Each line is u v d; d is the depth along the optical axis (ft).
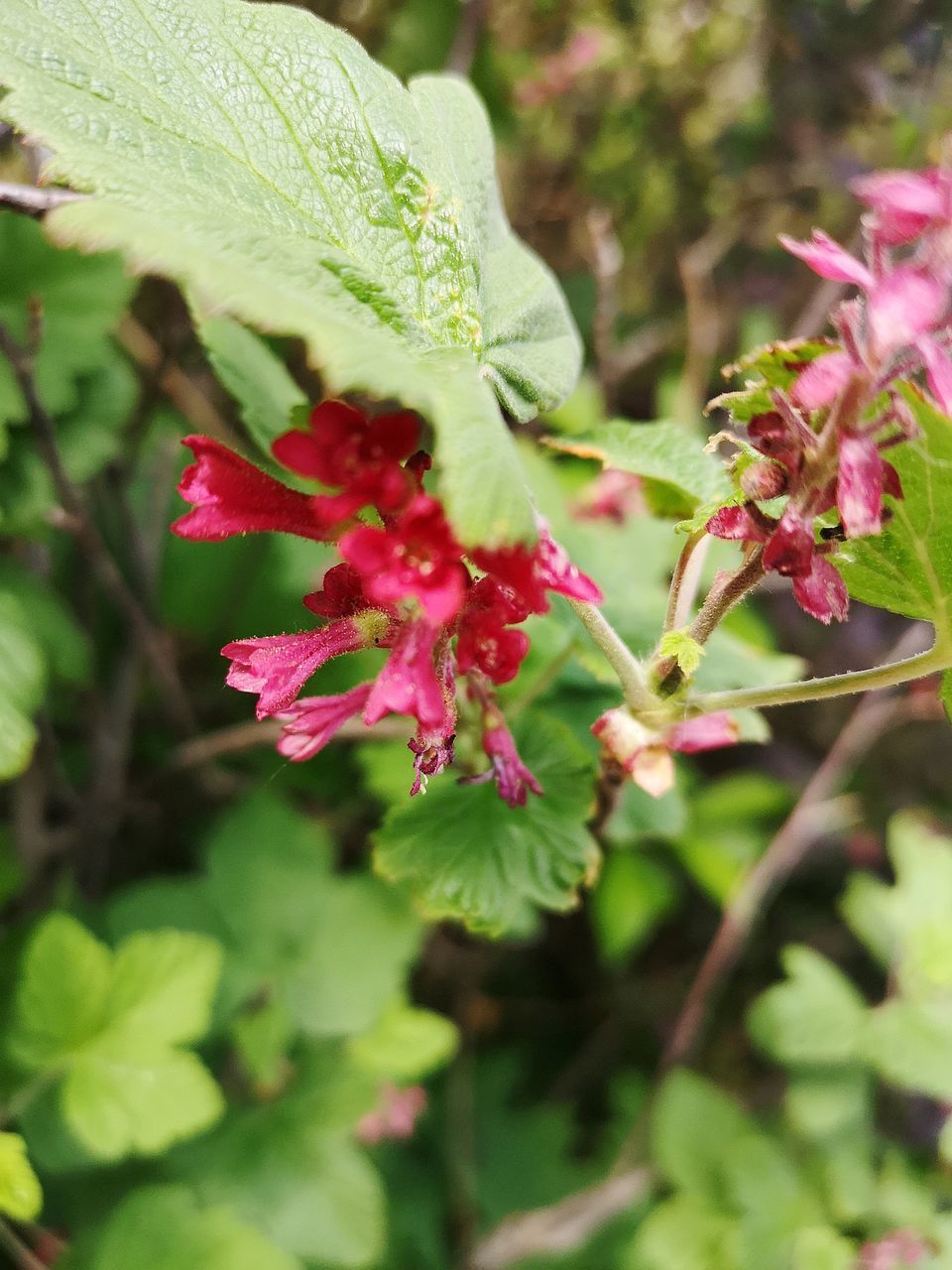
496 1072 0.75
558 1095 0.79
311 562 0.62
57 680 0.55
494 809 0.34
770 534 0.26
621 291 0.94
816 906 0.91
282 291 0.21
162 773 0.60
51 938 0.43
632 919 0.68
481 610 0.25
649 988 0.84
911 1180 0.59
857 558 0.29
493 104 0.84
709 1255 0.57
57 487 0.49
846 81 0.93
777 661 0.46
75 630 0.54
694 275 0.77
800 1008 0.59
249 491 0.25
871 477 0.23
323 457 0.22
